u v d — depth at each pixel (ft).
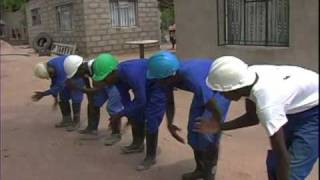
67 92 21.70
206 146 13.66
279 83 9.91
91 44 62.39
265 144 17.63
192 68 13.84
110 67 16.26
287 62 25.76
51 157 18.15
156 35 66.95
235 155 16.65
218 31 29.71
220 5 29.43
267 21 27.22
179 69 14.08
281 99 9.72
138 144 17.93
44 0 74.08
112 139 19.27
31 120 24.44
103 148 18.84
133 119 17.46
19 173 16.58
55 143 19.97
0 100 30.91
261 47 27.22
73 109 21.90
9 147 19.77
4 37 113.91
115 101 18.49
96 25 62.44
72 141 20.11
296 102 10.17
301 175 10.27
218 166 15.69
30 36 85.10
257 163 15.83
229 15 29.37
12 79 40.96
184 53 32.24
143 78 15.05
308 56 24.59
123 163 16.94
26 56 68.08
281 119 9.56
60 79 20.49
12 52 75.05
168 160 16.76
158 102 15.01
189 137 13.92
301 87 10.16
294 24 25.05
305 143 10.34
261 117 9.64
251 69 10.36
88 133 20.42
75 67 19.45
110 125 18.90
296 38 25.07
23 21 106.63
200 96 13.43
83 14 61.67
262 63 27.14
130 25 65.00
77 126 21.98
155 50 65.51
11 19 114.11
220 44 29.81
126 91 16.89
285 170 9.78
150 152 16.16
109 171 16.24
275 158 10.37
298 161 10.27
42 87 35.76
